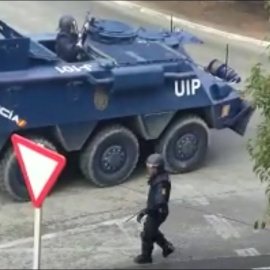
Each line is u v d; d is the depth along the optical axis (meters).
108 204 13.52
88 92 13.35
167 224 12.79
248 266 10.45
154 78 13.85
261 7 28.55
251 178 14.97
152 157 10.97
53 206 13.34
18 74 12.80
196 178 14.82
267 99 10.37
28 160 8.92
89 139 13.77
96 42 14.55
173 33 15.65
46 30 24.16
